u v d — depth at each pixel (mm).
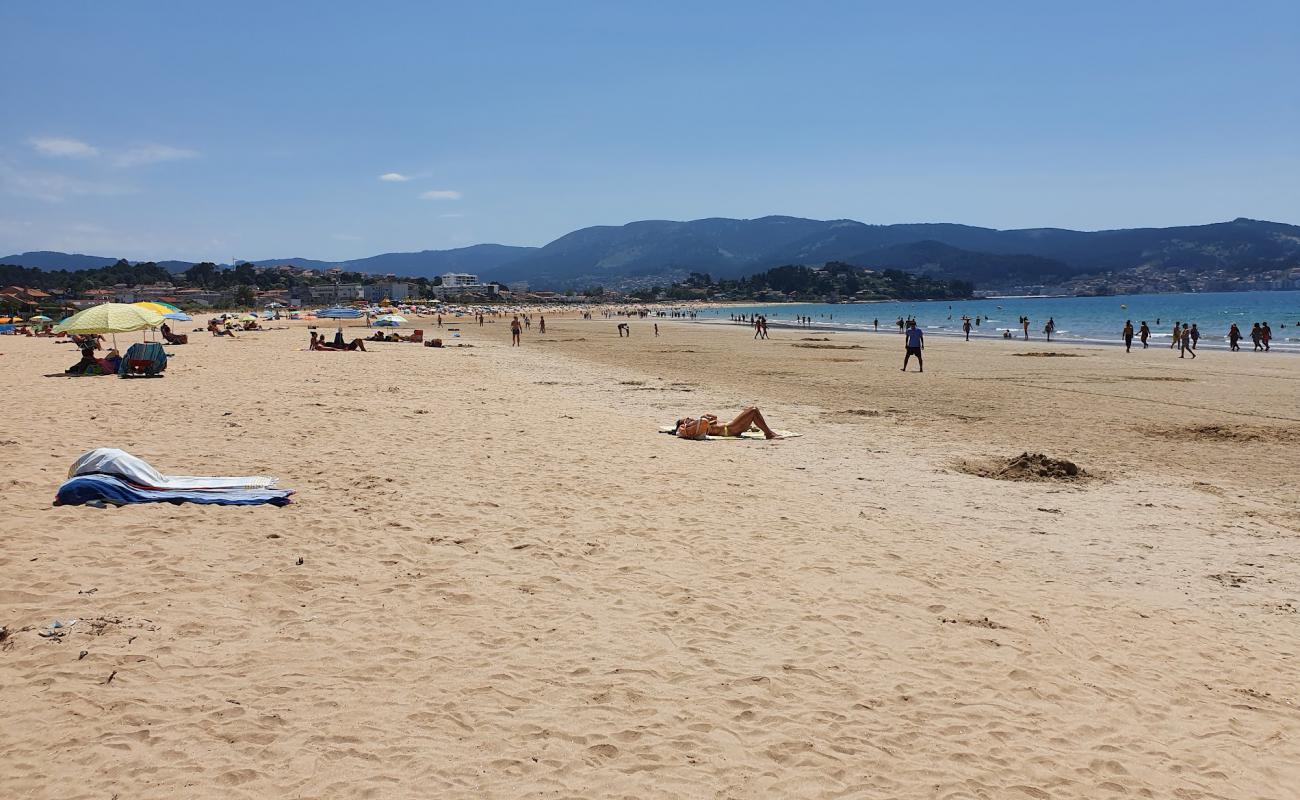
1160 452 15141
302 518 8633
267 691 5000
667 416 19031
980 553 8781
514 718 4887
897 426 18109
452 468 11656
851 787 4371
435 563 7496
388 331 79062
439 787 4148
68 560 6840
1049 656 6152
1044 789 4461
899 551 8641
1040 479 12727
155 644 5484
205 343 47219
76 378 23406
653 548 8320
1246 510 10930
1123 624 6891
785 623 6547
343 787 4094
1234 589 7859
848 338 64375
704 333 78750
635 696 5234
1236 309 142250
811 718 5074
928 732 4977
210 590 6477
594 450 13695
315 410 17469
